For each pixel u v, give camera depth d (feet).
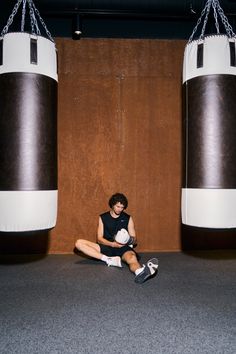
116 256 10.31
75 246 11.91
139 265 9.34
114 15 12.33
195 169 7.44
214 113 7.29
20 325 6.11
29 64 7.06
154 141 12.40
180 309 6.89
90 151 12.25
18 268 10.17
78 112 12.26
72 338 5.63
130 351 5.22
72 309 6.88
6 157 6.93
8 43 7.13
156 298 7.54
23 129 6.95
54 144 7.45
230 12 12.46
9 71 7.03
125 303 7.22
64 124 12.21
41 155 7.08
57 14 12.17
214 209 7.20
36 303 7.22
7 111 6.98
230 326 6.09
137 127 12.37
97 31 12.95
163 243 12.39
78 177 12.22
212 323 6.21
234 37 7.60
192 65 7.66
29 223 6.90
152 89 12.44
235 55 7.46
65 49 12.27
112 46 12.39
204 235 12.55
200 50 7.54
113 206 10.27
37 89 7.08
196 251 12.37
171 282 8.77
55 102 7.53
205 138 7.32
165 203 12.41
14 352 5.17
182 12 12.48
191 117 7.57
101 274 9.50
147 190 12.36
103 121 12.30
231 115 7.31
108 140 12.30
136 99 12.39
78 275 9.40
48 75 7.29
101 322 6.25
